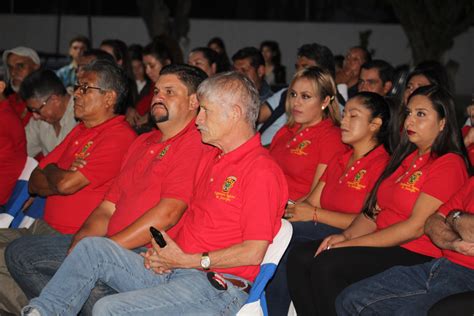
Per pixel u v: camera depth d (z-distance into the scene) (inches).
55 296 137.5
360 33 689.0
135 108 246.4
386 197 164.6
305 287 166.9
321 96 192.1
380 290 144.9
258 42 759.1
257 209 135.7
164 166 157.4
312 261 163.2
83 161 176.7
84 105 179.3
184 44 605.0
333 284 155.6
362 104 177.0
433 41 494.6
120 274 142.3
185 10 590.6
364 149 179.3
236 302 138.3
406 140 164.9
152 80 272.7
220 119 140.2
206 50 269.7
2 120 204.5
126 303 131.8
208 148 154.7
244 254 134.7
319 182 188.4
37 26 749.3
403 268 148.8
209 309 135.3
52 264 161.5
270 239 135.8
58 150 189.8
